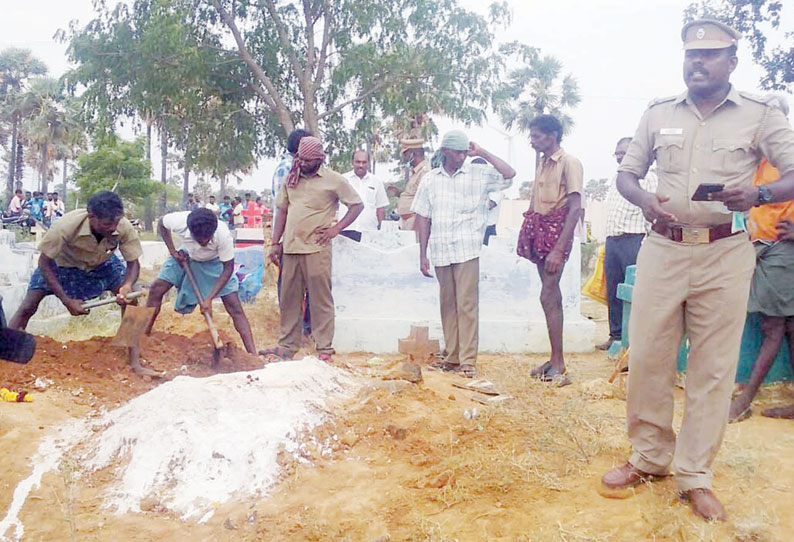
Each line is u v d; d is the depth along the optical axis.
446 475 3.79
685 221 3.37
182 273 6.14
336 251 7.59
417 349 6.29
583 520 3.33
